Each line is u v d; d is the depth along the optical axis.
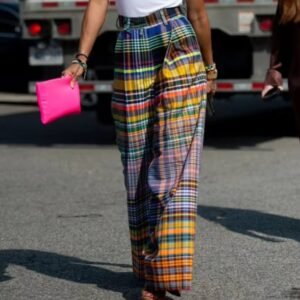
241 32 14.48
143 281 7.35
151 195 6.74
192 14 6.90
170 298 7.08
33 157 14.58
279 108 20.64
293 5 8.14
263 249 8.59
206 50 7.03
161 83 6.68
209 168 13.09
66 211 10.52
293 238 9.00
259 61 14.60
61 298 7.25
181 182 6.64
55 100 6.70
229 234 9.19
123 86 6.87
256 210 10.28
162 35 6.72
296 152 14.45
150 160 6.88
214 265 8.05
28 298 7.28
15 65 25.22
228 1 14.45
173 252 6.62
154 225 6.71
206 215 10.05
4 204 10.98
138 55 6.79
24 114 21.28
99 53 15.59
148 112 6.83
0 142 16.42
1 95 25.09
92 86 15.30
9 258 8.46
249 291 7.30
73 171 13.21
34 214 10.39
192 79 6.70
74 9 15.27
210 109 7.30
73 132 17.64
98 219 10.05
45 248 8.82
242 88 14.72
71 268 8.09
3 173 13.16
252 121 18.56
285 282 7.55
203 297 7.13
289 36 8.34
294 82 8.29
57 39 15.45
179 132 6.67
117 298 7.20
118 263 8.23
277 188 11.52
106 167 13.50
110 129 17.92
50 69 15.80
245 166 13.23
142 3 6.74
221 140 16.05
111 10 14.81
